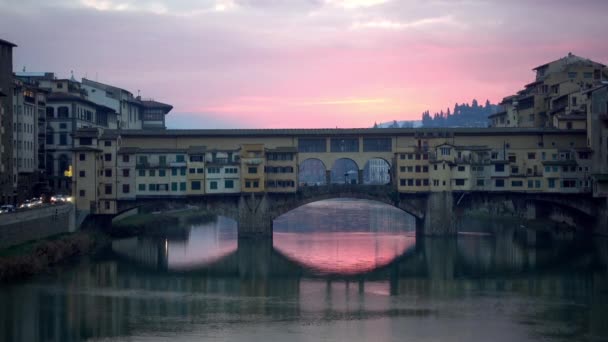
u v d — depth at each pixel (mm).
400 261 119125
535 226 162375
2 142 128875
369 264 116688
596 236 143875
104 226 141000
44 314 81938
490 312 84250
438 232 146125
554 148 149375
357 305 88062
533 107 179875
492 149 150750
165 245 137125
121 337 73875
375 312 84562
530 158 150250
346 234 158500
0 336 73875
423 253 126688
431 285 100062
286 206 146250
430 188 145875
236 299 91125
